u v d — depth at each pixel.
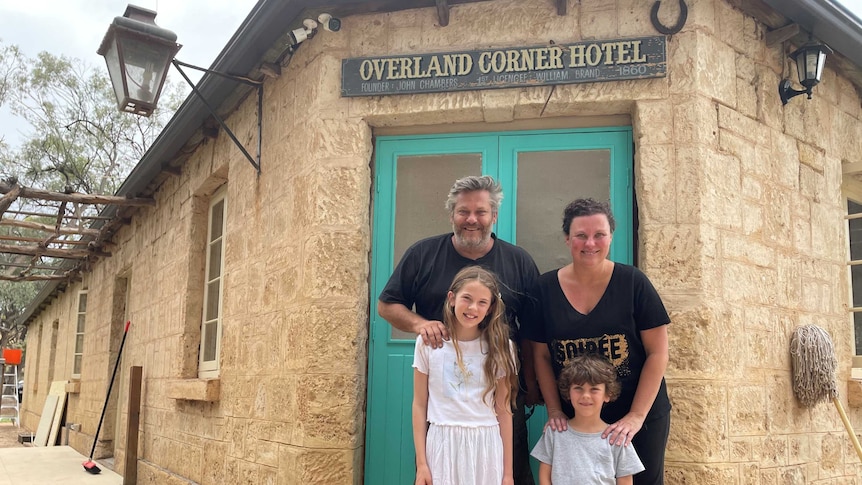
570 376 2.91
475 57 4.09
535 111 4.08
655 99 3.90
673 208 3.79
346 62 4.27
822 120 4.86
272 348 4.61
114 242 10.38
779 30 4.31
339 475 3.92
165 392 6.96
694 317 3.68
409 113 4.16
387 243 4.26
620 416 3.05
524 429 3.39
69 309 14.25
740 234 4.01
